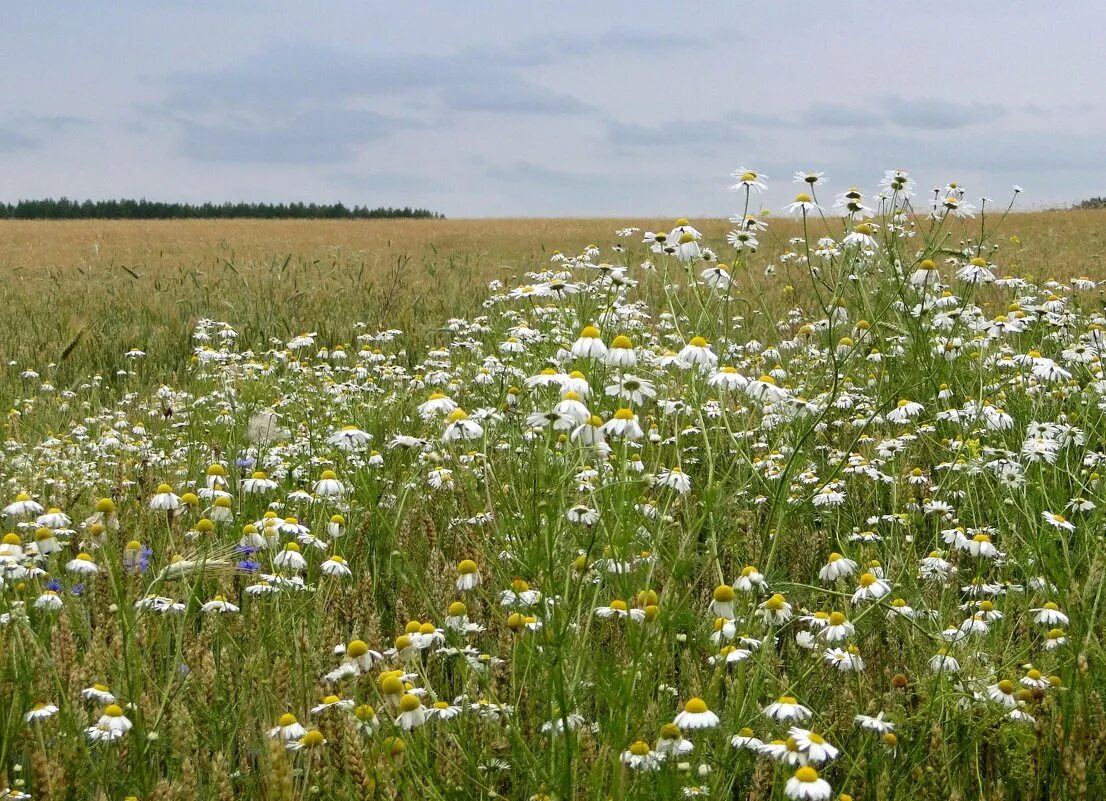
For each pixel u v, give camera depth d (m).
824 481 5.41
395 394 8.06
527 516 3.53
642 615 3.25
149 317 14.64
